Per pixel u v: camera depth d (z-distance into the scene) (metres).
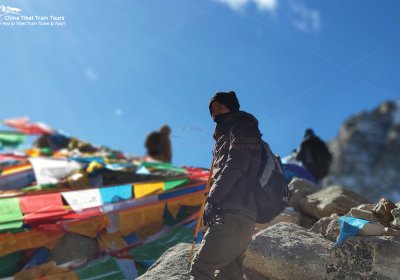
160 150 10.55
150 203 5.77
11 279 4.64
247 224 2.72
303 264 3.28
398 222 3.36
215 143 2.88
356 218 3.42
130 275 4.66
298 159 6.96
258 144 2.75
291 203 5.45
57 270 4.62
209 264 2.73
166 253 3.87
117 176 7.23
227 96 2.89
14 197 5.47
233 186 2.72
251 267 3.47
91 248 5.14
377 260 3.11
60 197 5.59
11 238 4.95
